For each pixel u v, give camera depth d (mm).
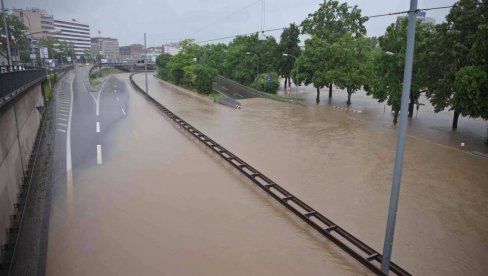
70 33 186875
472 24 29547
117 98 54688
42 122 33438
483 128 37469
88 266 12211
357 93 74312
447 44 30578
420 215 16656
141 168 22281
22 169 19562
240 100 58594
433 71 33781
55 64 96625
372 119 41906
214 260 12680
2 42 56562
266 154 26266
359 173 22219
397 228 15469
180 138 30344
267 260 12766
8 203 14805
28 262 12242
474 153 26906
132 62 140375
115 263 12398
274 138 31406
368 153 26766
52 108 41656
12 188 16156
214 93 64438
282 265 12492
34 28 144125
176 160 24062
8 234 13523
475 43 27016
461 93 28484
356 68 50812
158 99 58188
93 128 33125
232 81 82062
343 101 59406
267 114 44625
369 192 19234
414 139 31641
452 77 30500
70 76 84938
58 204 16922
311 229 15008
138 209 16547
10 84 17031
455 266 12945
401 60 35250
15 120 18484
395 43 37031
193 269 12148
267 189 18266
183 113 44750
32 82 26531
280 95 67938
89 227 14812
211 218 15797
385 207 17438
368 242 14281
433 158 25781
